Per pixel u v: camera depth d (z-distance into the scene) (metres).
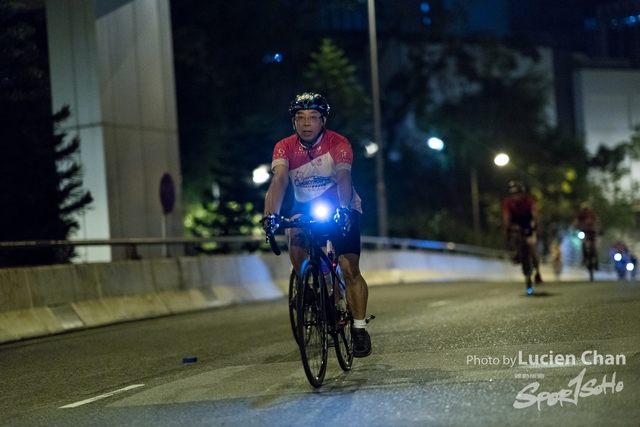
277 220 16.17
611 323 23.03
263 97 99.81
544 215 126.75
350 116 103.06
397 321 28.34
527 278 37.84
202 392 17.16
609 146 177.00
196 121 89.81
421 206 125.50
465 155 126.56
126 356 24.44
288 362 20.58
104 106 44.25
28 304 31.53
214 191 95.50
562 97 171.50
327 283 17.45
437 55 128.88
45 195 41.31
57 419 15.58
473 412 13.62
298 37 103.38
